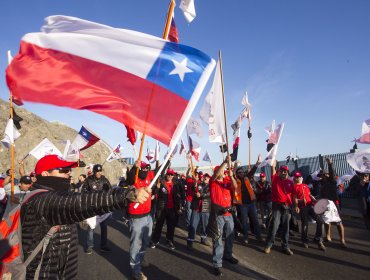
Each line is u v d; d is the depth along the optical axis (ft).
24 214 6.04
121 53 8.55
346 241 25.77
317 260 20.34
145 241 17.13
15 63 7.48
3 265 5.72
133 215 16.71
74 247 7.54
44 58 7.79
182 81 8.74
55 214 5.91
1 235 5.83
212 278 17.07
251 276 17.26
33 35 7.82
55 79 7.71
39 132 109.09
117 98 8.21
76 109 7.70
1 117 104.78
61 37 8.10
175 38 14.12
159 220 24.54
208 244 25.62
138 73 8.55
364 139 24.85
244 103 26.45
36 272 6.30
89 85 8.04
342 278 16.85
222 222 18.01
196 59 9.11
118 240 27.76
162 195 24.63
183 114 8.45
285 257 21.21
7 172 28.09
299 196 24.23
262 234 29.86
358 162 22.77
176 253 22.76
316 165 50.67
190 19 12.13
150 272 18.39
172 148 7.88
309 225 34.37
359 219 37.65
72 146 26.43
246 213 26.00
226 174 22.79
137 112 8.29
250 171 28.14
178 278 17.26
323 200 23.61
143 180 18.86
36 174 7.57
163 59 8.80
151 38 9.00
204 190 25.16
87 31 8.51
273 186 22.97
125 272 18.63
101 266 19.83
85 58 8.20
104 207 5.88
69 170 7.90
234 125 28.07
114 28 8.77
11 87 7.36
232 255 21.79
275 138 24.85
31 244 6.08
